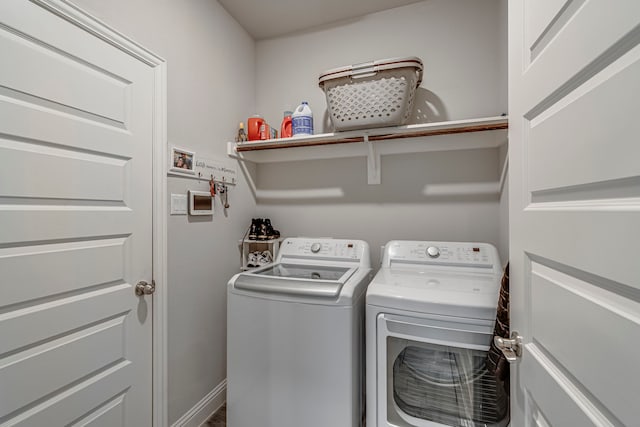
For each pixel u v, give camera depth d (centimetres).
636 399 38
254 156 211
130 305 127
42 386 97
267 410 135
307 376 129
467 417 114
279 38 222
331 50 210
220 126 185
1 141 88
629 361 39
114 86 119
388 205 197
